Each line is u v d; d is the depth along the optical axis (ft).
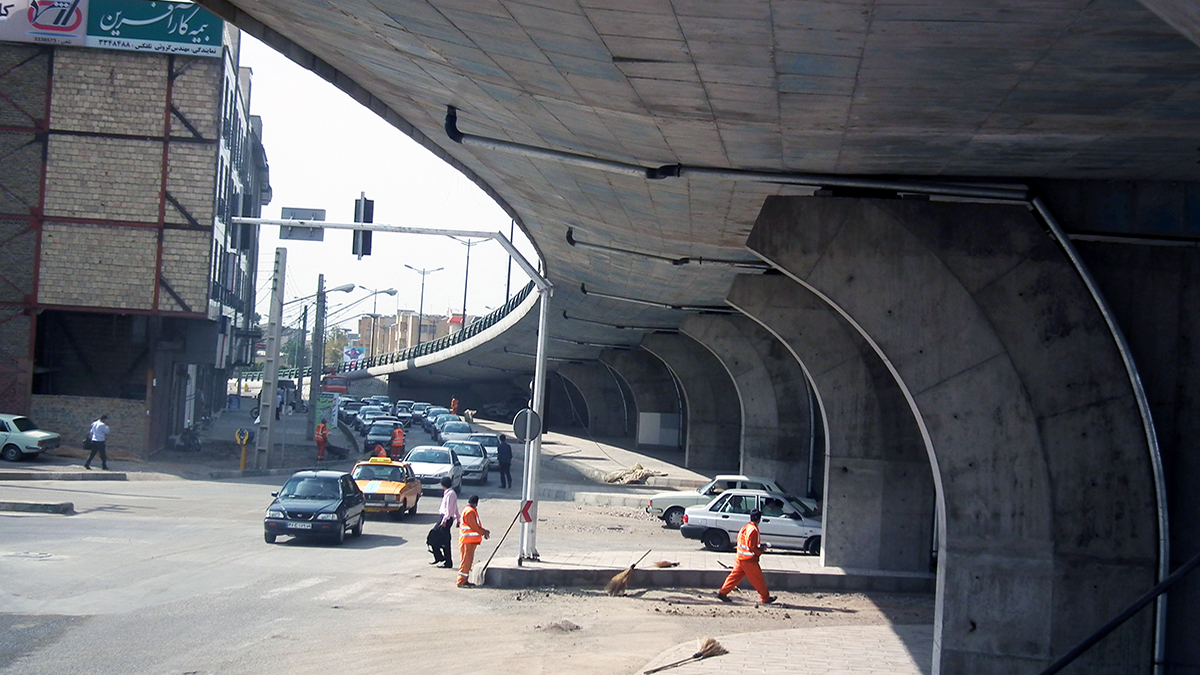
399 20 34.76
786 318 70.49
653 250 79.30
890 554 67.21
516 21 30.48
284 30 43.98
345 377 364.58
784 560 70.95
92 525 74.95
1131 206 38.24
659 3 25.67
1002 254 39.19
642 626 50.88
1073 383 38.17
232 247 176.65
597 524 94.79
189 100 131.44
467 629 48.19
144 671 37.96
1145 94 27.58
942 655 38.24
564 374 233.76
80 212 130.52
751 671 41.24
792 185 44.24
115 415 132.16
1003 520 38.11
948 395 38.96
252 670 39.01
